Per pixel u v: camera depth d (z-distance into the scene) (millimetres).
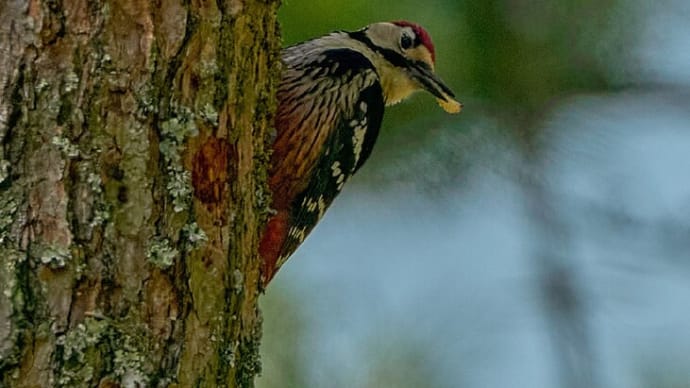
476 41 6645
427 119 6684
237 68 6434
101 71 6383
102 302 6371
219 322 6402
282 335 6691
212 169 6414
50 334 6363
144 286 6379
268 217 6492
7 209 6363
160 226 6387
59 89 6375
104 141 6379
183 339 6387
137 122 6387
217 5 6422
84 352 6363
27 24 6375
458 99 6660
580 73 6656
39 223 6367
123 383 6371
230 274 6414
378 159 6691
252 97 6445
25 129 6371
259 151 6473
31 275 6363
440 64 6652
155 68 6395
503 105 6660
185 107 6406
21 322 6359
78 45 6379
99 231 6375
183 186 6395
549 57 6648
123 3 6391
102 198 6375
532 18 6645
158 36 6398
